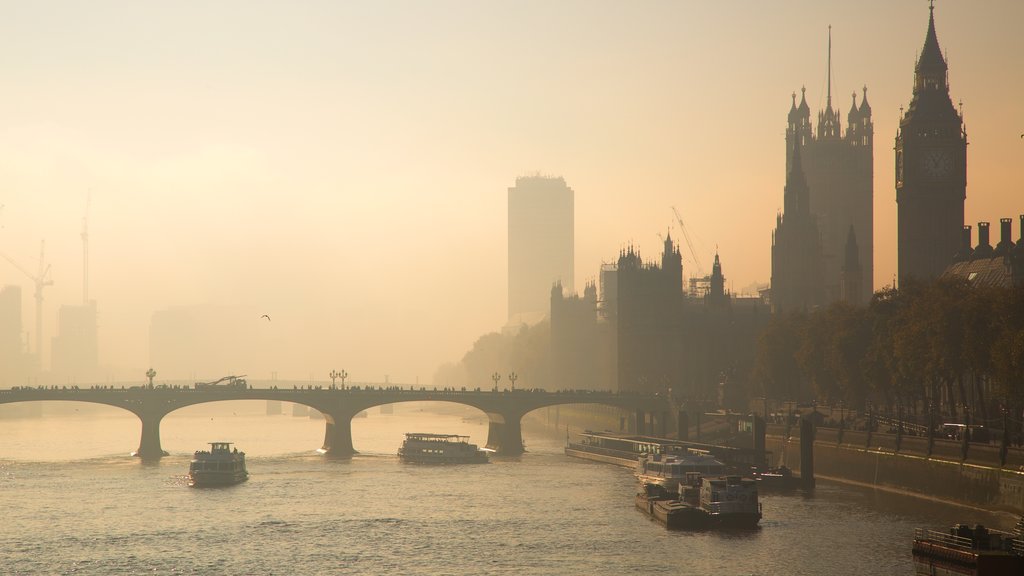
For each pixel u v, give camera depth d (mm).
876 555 179625
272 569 176875
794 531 199250
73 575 173000
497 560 181875
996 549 149625
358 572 174625
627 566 176500
